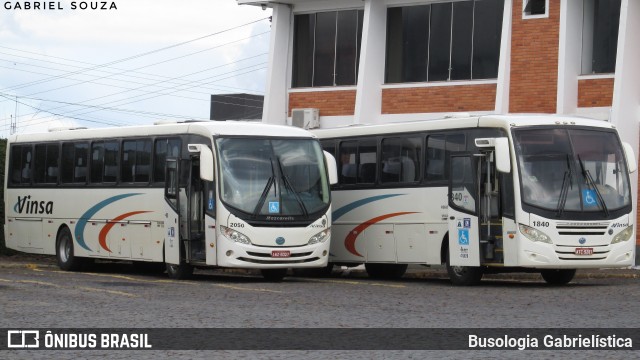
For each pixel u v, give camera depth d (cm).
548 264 2253
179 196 2547
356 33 3703
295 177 2483
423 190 2502
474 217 2330
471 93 3400
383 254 2617
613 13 3161
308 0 3744
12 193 3216
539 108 3216
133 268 3070
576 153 2316
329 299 1962
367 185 2666
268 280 2584
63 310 1709
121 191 2780
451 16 3484
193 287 2245
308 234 2462
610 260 2309
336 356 1241
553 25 3191
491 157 2314
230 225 2408
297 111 3703
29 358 1229
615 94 2989
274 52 3791
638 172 3025
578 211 2280
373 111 3575
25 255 3644
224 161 2439
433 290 2209
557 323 1558
